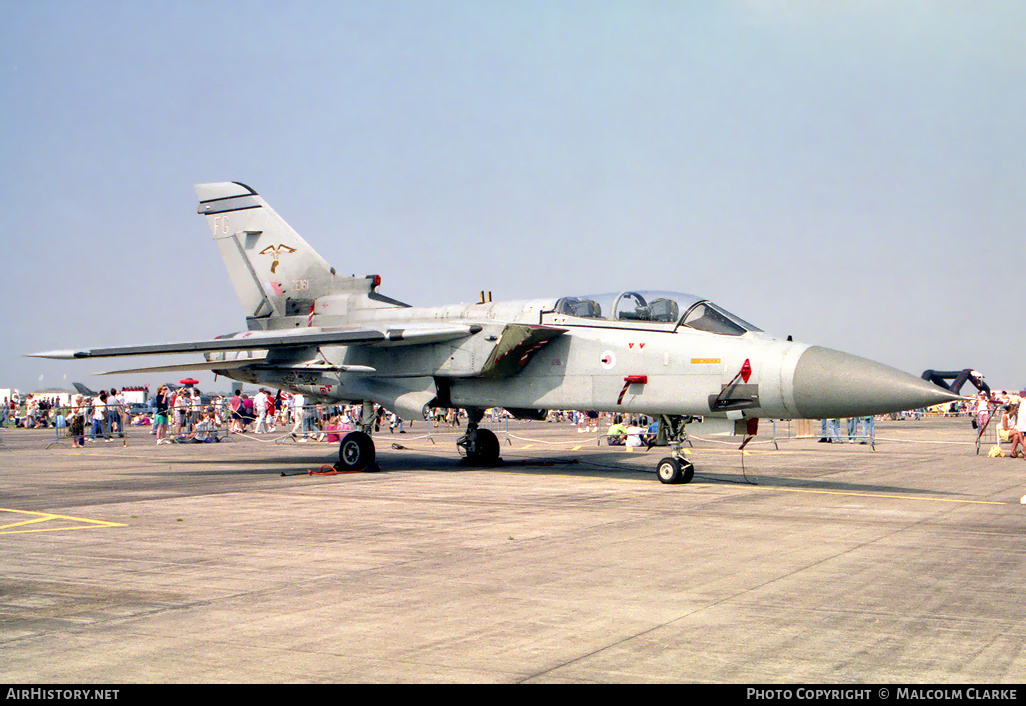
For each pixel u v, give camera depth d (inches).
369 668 197.2
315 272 800.9
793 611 245.1
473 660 202.8
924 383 503.8
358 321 764.6
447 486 585.3
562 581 284.2
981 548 343.3
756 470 715.4
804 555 328.5
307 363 742.5
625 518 428.5
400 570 302.8
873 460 833.5
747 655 205.8
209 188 851.4
